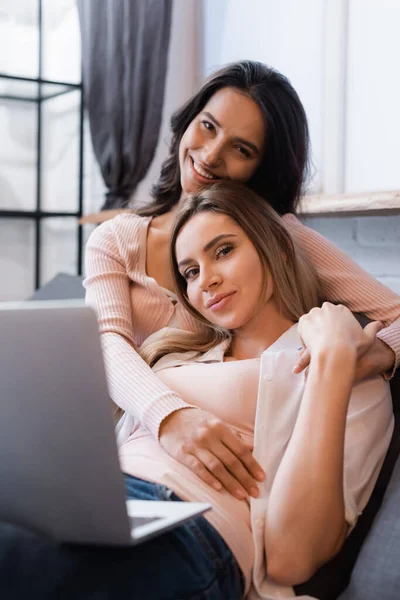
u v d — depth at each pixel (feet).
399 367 4.55
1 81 10.32
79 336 2.64
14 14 10.34
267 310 4.34
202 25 10.50
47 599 2.70
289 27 9.03
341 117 8.28
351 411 3.92
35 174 10.69
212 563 3.22
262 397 3.83
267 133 5.08
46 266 10.80
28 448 2.81
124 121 9.85
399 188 7.62
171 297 5.10
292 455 3.42
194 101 5.21
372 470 3.85
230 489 3.56
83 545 2.90
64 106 10.74
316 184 8.55
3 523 3.01
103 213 8.95
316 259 5.06
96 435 2.66
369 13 7.92
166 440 3.81
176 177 5.47
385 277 7.58
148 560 2.96
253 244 4.30
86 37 9.75
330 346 3.59
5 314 2.73
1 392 2.79
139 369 4.31
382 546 3.30
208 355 4.45
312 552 3.34
